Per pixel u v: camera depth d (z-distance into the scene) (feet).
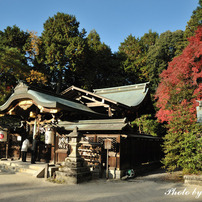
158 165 42.45
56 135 32.40
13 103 35.24
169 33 88.53
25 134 40.24
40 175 26.50
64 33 85.76
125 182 24.88
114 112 45.85
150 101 54.85
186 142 25.48
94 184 23.43
